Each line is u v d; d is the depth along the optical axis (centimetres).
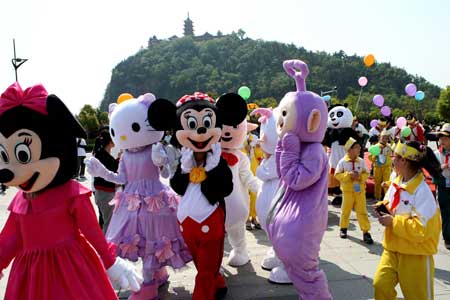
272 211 393
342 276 495
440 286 464
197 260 406
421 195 346
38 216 297
